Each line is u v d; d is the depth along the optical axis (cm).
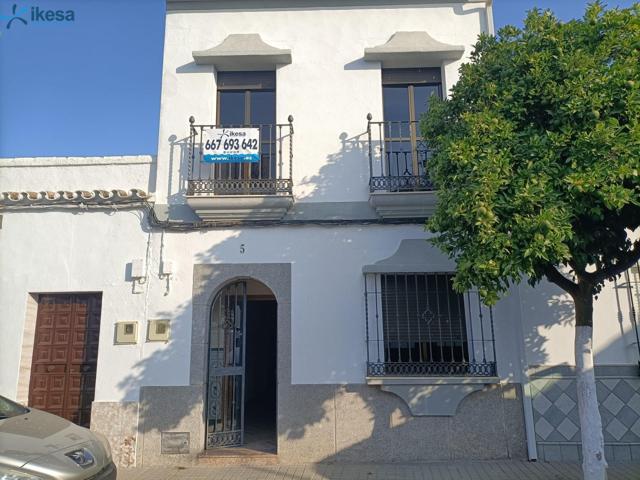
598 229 507
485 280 459
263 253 714
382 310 701
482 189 447
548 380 670
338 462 656
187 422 670
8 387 684
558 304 689
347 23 792
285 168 746
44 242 724
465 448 656
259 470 634
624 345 675
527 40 532
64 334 721
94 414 673
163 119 766
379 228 718
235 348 723
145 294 707
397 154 753
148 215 726
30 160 754
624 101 449
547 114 511
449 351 689
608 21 491
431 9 794
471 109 554
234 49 770
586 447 492
